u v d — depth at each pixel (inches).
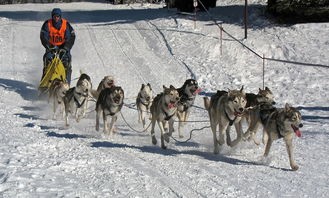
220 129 311.9
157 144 338.6
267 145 293.4
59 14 498.0
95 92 423.5
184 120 371.2
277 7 816.9
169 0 1098.7
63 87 403.2
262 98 329.4
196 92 362.3
